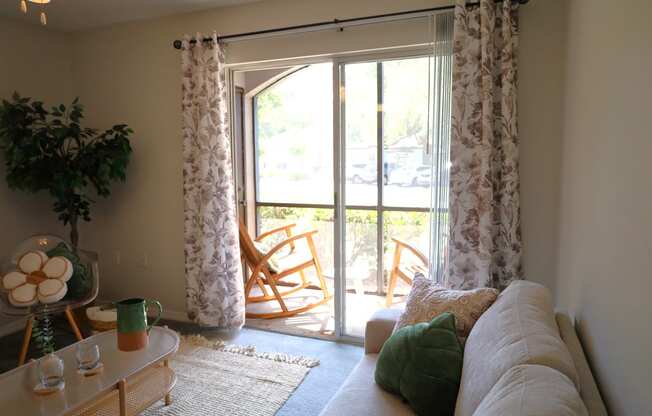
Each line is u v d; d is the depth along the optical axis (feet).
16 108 9.88
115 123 11.85
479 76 7.99
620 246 3.95
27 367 6.19
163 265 11.73
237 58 10.20
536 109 8.04
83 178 10.79
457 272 8.36
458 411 4.28
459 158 8.19
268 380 8.36
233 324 10.47
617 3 4.31
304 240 12.57
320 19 9.36
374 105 9.51
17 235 11.20
